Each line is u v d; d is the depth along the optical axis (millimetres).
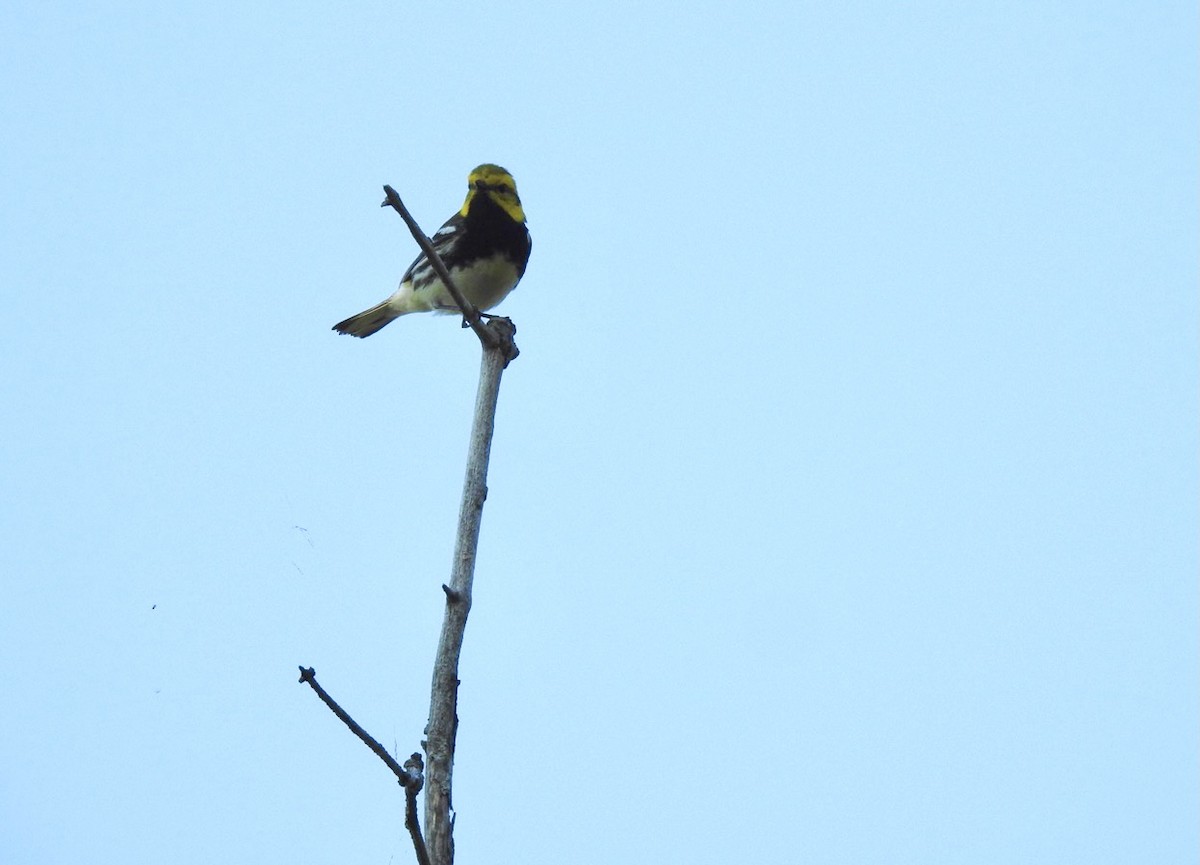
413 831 8930
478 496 11297
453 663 10391
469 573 10906
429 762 10023
